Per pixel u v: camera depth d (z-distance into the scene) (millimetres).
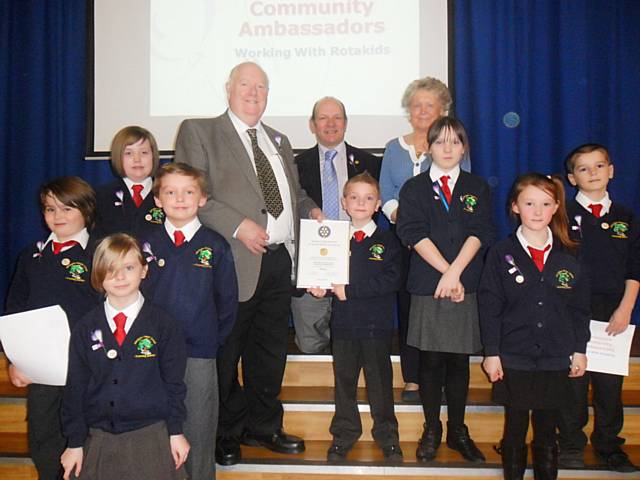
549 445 2031
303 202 2484
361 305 2221
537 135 3436
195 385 1924
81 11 3578
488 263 2072
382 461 2221
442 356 2182
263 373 2275
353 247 2277
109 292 1756
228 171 2119
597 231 2215
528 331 1983
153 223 2326
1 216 3598
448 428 2291
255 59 3523
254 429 2330
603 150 2242
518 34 3408
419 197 2184
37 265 2072
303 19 3510
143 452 1731
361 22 3486
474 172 3422
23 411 2492
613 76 3377
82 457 1747
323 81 3510
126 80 3551
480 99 3398
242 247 2102
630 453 2320
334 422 2268
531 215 1993
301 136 3520
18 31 3600
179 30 3537
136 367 1752
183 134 2174
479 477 2180
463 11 3441
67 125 3590
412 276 2178
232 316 2027
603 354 2148
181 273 1935
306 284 2254
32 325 1904
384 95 3484
